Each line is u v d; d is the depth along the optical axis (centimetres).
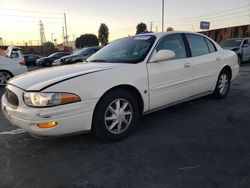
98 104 333
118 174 278
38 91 299
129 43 439
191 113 475
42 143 366
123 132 364
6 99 355
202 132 384
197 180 260
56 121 299
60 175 281
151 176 271
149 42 412
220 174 269
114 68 352
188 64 443
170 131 392
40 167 300
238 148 327
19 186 264
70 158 318
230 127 400
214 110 491
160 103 408
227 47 1430
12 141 379
